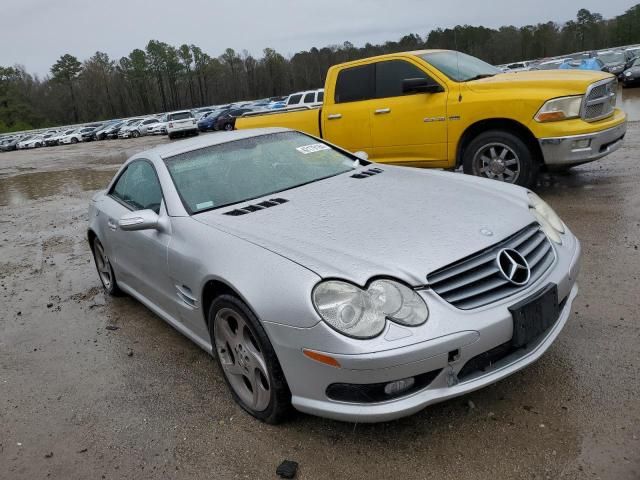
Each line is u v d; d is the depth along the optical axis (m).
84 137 47.66
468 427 2.53
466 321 2.28
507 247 2.58
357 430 2.60
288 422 2.72
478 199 3.06
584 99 5.66
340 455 2.46
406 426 2.59
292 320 2.32
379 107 6.84
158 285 3.54
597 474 2.17
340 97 7.22
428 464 2.33
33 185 15.02
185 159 3.74
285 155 3.95
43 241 7.61
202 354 3.61
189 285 3.03
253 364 2.66
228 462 2.52
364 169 3.89
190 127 32.12
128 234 3.81
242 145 3.97
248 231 2.87
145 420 2.94
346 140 7.23
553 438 2.39
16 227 8.92
